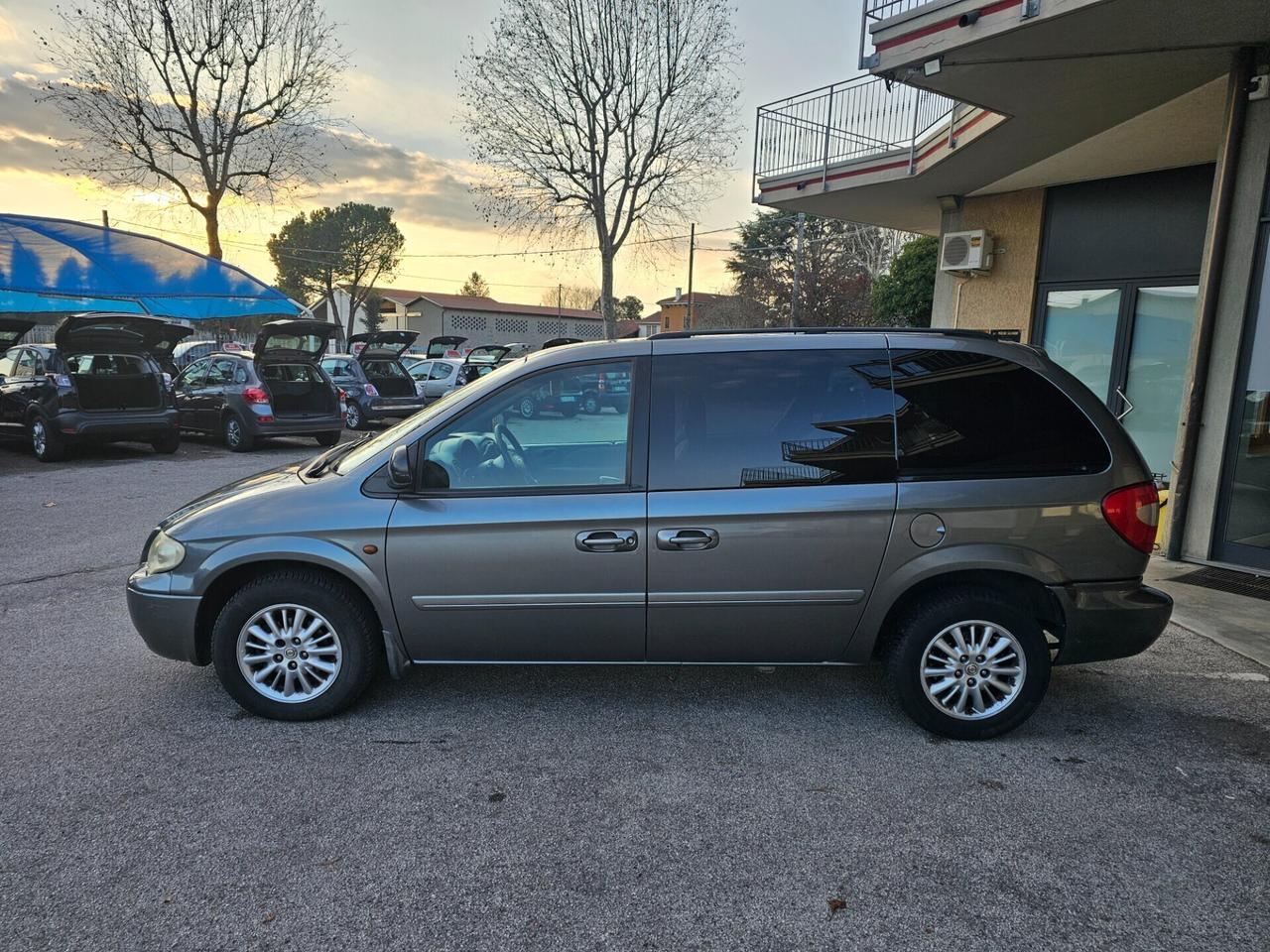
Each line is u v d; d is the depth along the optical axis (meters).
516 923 2.31
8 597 5.43
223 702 3.77
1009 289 9.84
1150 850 2.67
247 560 3.41
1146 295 8.45
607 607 3.39
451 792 3.00
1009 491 3.28
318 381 13.59
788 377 3.42
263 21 20.92
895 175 9.29
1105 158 7.96
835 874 2.54
